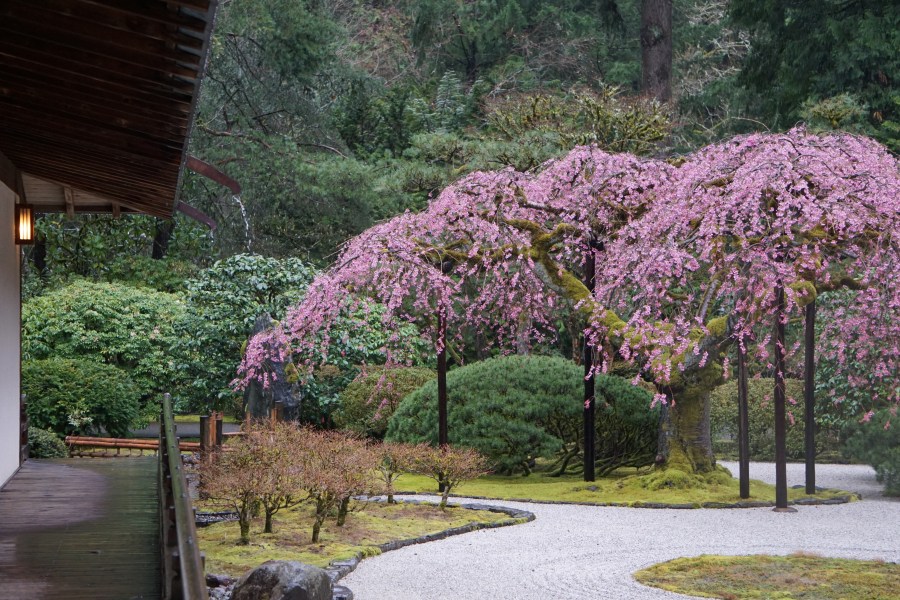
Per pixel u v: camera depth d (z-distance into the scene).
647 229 12.08
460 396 14.57
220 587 7.44
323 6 27.75
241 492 8.86
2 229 9.03
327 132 26.45
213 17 3.72
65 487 9.40
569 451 15.24
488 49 32.69
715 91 28.47
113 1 3.83
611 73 30.50
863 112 21.70
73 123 6.48
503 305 15.35
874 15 22.16
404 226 13.55
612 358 15.09
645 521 11.20
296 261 18.34
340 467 9.59
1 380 9.24
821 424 16.98
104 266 20.81
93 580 5.82
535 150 17.48
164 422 6.74
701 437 13.52
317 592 6.46
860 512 11.86
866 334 12.90
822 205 11.46
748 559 8.86
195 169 7.33
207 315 17.66
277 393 16.22
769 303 11.91
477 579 8.12
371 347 17.67
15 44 4.87
